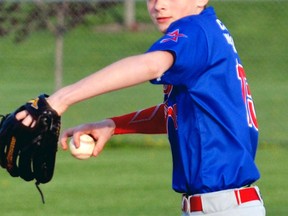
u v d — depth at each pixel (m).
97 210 22.20
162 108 11.23
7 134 8.84
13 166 9.03
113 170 28.23
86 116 41.03
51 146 8.88
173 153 10.05
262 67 62.84
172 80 9.04
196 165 9.66
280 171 27.83
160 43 8.84
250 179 9.75
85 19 41.53
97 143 10.78
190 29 9.22
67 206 22.75
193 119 9.64
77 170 28.22
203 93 9.54
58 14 39.06
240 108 9.80
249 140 9.87
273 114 42.41
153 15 9.99
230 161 9.65
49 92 53.09
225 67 9.64
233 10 77.44
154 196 23.97
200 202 9.74
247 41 70.44
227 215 9.70
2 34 41.91
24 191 24.84
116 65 8.41
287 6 73.00
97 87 8.34
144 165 29.25
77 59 64.12
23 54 67.50
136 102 45.69
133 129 11.21
